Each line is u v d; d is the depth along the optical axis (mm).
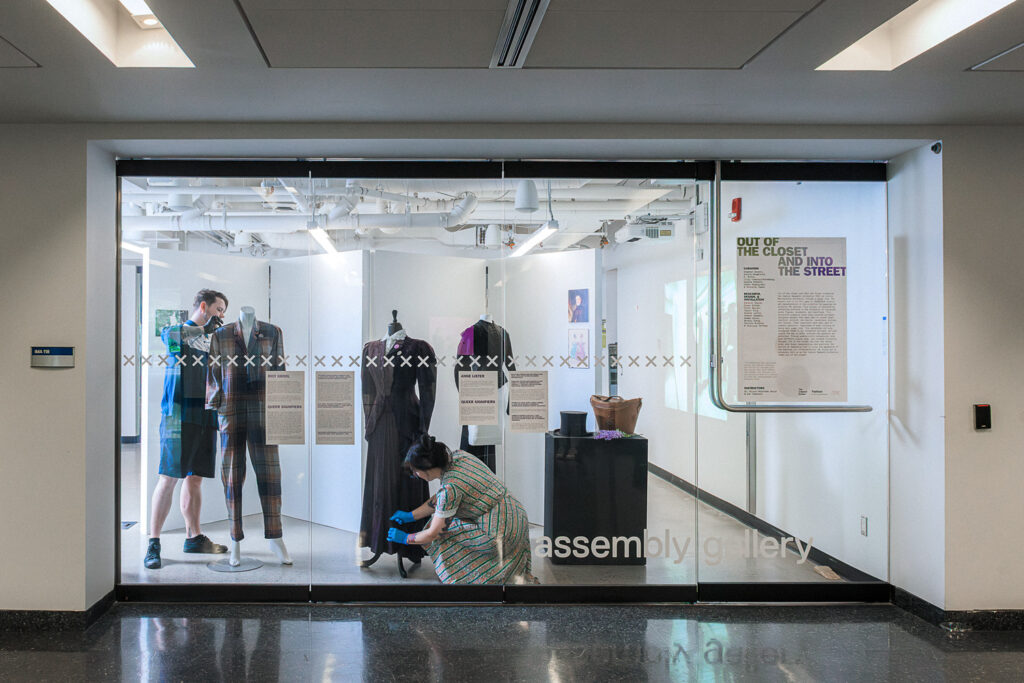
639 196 4035
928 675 3084
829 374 4020
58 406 3572
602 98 3316
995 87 3156
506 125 3666
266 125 3633
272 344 4023
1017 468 3611
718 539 4031
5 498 3572
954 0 2609
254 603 3982
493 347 4027
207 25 2525
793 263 4043
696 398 4035
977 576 3598
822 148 3836
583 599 3992
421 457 3928
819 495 4055
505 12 2441
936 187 3654
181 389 3988
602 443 4020
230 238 4000
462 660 3211
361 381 4023
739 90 3219
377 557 4000
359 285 4012
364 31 2592
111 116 3508
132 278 3943
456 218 4016
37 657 3236
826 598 4020
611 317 4016
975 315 3607
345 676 3045
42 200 3584
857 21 2518
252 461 4031
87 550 3594
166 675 3049
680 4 2391
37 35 2594
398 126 3646
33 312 3578
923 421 3744
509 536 3986
